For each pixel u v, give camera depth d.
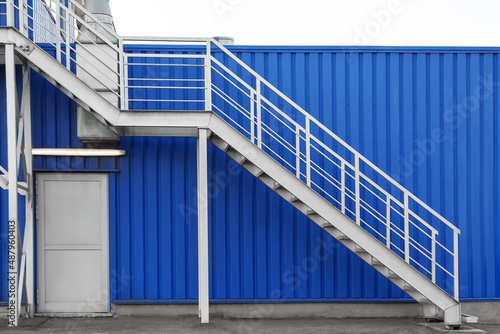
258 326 6.73
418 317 7.47
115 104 6.95
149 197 7.39
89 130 6.96
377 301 7.46
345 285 7.49
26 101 7.07
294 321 7.15
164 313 7.33
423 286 6.32
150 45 7.36
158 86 7.05
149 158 7.39
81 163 7.33
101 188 7.41
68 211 7.36
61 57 7.29
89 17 6.84
